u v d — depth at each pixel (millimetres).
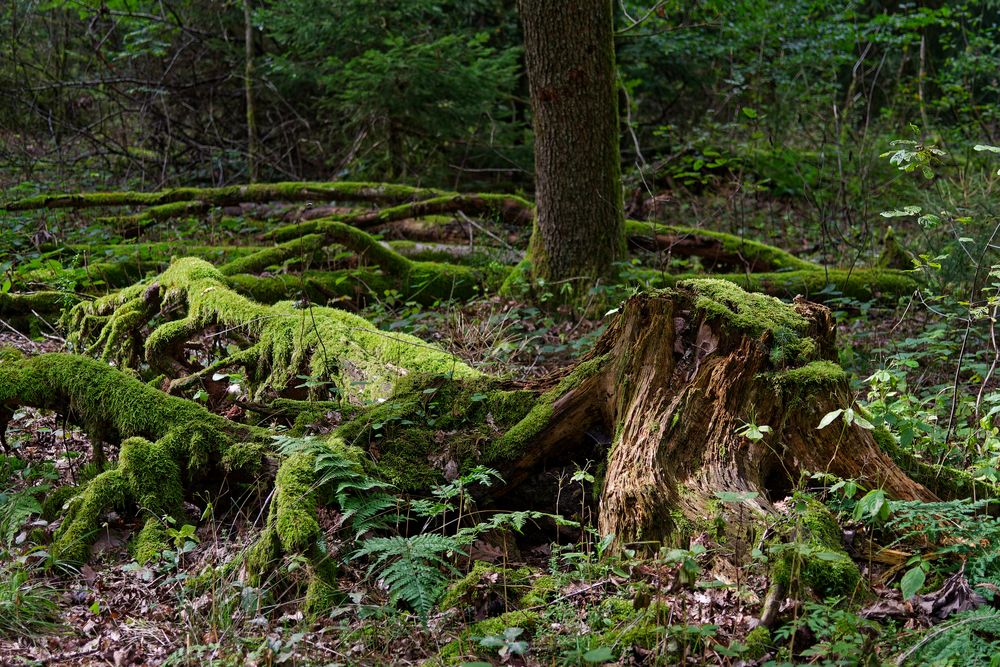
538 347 6438
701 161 10688
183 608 3348
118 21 13766
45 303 7297
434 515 3676
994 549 3221
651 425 3789
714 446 3709
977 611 2896
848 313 7742
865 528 3514
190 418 4207
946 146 11641
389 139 11812
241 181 13047
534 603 3320
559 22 7191
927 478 4000
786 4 13109
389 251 8078
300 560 3406
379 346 4953
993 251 6625
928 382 5809
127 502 4023
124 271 8062
